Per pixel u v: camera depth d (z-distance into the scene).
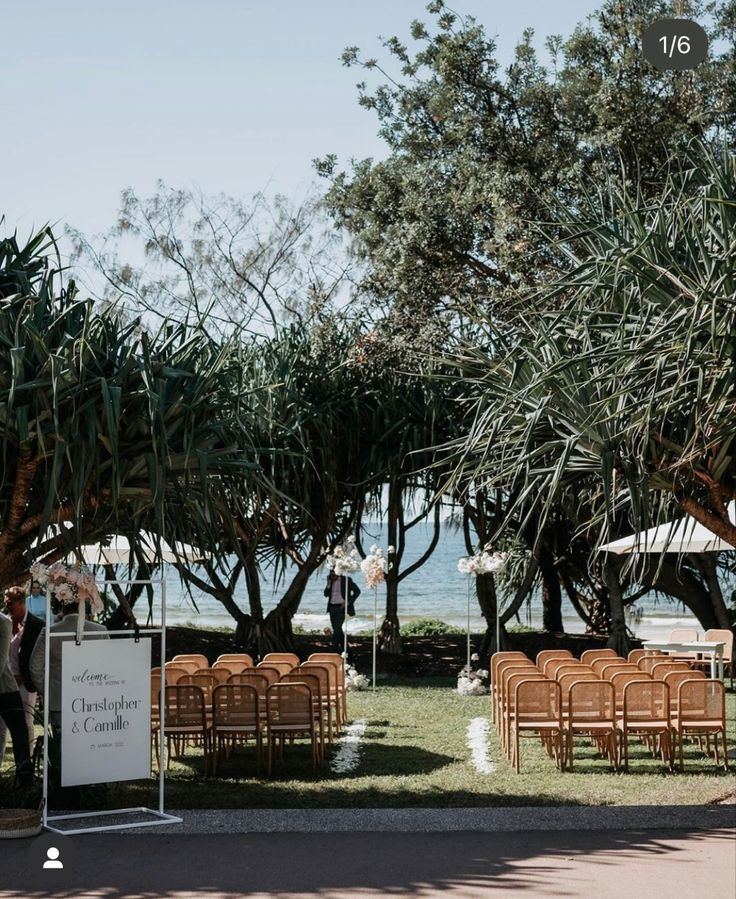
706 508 9.79
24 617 9.81
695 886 5.89
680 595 20.94
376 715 14.36
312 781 9.66
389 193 20.09
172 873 6.27
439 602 52.50
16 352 7.62
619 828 7.26
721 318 7.48
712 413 7.81
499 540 20.86
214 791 9.13
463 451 9.88
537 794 8.86
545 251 16.98
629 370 7.86
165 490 8.82
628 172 17.95
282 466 18.39
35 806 8.05
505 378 10.38
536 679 10.53
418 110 21.28
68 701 7.57
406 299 18.91
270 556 21.22
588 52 19.92
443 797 8.76
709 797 8.54
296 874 6.21
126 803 8.53
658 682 10.17
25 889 5.98
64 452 7.81
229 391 9.38
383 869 6.30
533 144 19.95
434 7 20.73
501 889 5.86
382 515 20.86
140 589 18.00
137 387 8.31
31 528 8.51
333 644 22.05
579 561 22.75
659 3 19.30
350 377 19.98
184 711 10.05
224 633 23.28
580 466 8.92
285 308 25.92
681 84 18.44
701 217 8.60
